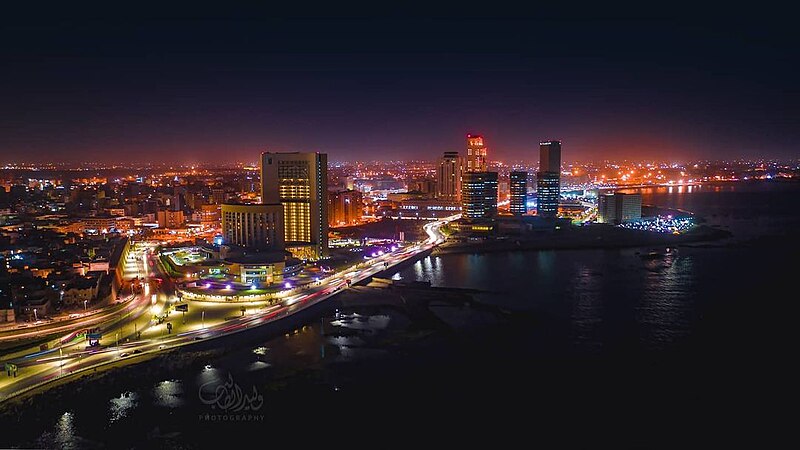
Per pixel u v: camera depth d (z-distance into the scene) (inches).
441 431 6875.0
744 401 7544.3
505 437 6742.1
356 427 6943.9
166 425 6968.5
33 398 7421.3
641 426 6963.6
